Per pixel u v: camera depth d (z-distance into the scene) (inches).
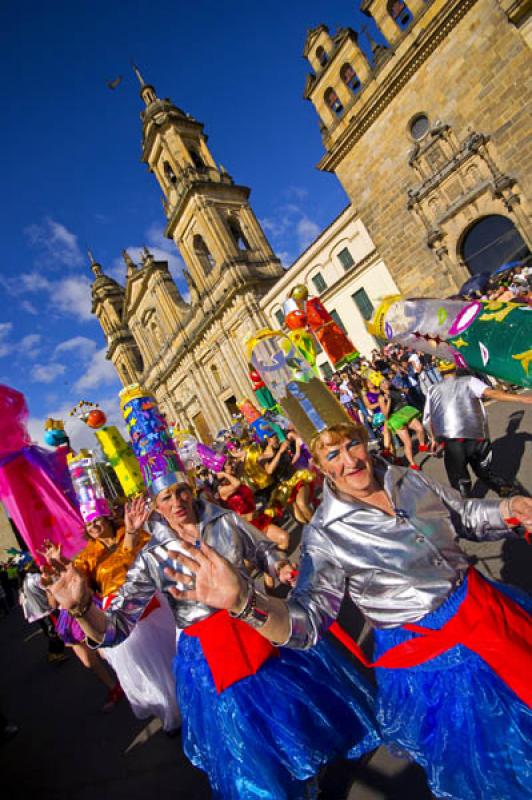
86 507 142.0
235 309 1162.6
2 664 331.6
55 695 217.9
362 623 154.4
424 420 186.7
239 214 1243.8
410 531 65.9
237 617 61.3
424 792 83.7
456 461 175.5
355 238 832.3
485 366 129.4
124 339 1943.9
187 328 1392.7
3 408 142.1
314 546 69.5
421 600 64.9
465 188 603.5
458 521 72.7
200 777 114.7
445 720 61.8
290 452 266.5
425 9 583.8
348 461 68.7
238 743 81.1
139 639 139.1
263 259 1203.2
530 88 527.5
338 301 896.9
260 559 101.5
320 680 89.7
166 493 102.5
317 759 79.5
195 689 92.0
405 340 151.0
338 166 741.9
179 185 1245.1
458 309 134.0
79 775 136.2
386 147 674.2
